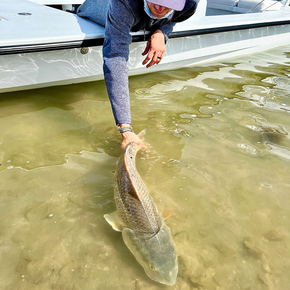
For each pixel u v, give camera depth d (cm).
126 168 200
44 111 326
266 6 542
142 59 366
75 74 330
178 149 279
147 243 175
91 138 288
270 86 431
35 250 182
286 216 216
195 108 354
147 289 165
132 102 356
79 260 178
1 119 303
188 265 178
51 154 262
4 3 400
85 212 209
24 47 276
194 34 386
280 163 268
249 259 184
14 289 160
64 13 384
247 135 307
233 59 529
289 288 169
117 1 228
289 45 598
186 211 214
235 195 231
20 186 226
